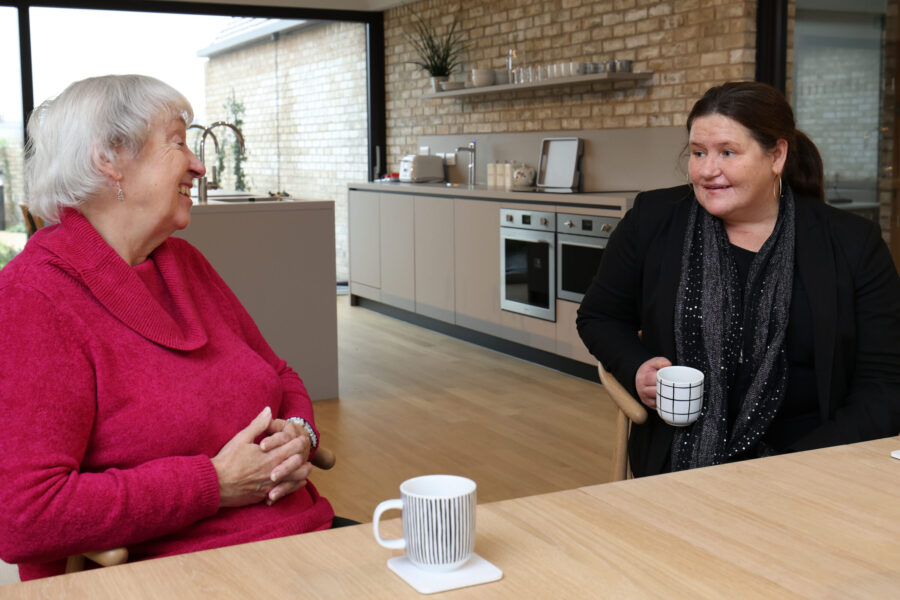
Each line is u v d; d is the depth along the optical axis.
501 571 0.97
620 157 5.45
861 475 1.29
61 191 1.38
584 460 3.63
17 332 1.24
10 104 6.69
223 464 1.35
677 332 1.89
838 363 1.81
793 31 4.63
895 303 1.82
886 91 4.30
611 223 4.57
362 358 5.57
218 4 7.23
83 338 1.30
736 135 1.74
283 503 1.47
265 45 7.53
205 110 7.39
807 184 1.90
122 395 1.33
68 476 1.22
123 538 1.25
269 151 7.69
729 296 1.86
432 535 0.95
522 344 5.47
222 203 4.25
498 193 5.49
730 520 1.12
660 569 0.98
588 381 4.96
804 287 1.82
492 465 3.58
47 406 1.23
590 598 0.92
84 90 1.39
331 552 1.03
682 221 1.93
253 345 1.74
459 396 4.65
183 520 1.29
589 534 1.08
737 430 1.82
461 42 6.90
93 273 1.33
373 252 7.06
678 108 5.04
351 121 7.96
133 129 1.39
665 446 1.85
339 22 7.79
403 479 3.43
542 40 6.07
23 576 1.36
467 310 5.91
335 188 7.99
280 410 1.69
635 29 5.29
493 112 6.62
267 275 4.36
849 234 1.83
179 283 1.50
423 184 6.86
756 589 0.94
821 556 1.02
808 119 4.64
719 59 4.77
